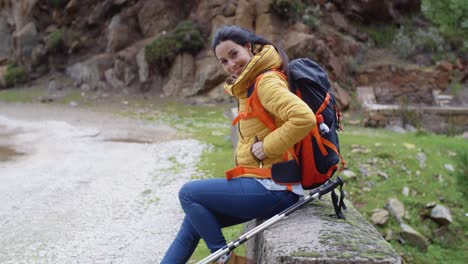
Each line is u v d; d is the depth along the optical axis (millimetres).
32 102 13258
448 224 6191
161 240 4508
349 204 2740
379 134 9031
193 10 14930
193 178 6277
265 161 2375
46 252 4258
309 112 2104
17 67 16125
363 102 11930
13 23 17766
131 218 5055
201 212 2365
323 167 2361
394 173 6922
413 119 9969
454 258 5820
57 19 16500
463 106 11844
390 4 15062
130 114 11344
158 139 8688
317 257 1957
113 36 15023
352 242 2088
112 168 6867
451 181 6898
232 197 2354
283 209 2400
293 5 13312
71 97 13688
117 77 14422
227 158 7105
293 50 12547
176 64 13617
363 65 13375
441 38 13758
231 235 4570
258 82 2250
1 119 10750
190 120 10570
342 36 13766
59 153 7746
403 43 13914
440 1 8031
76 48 15867
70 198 5641
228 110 11758
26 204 5426
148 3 15000
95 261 4094
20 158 7441
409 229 5957
